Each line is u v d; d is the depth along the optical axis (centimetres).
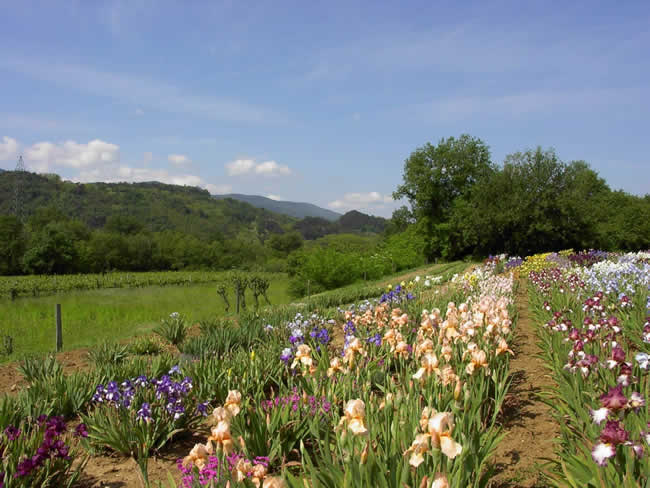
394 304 1024
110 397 496
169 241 8869
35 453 411
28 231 7556
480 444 361
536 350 774
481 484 319
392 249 4616
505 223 4447
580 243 4366
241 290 1952
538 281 1530
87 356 972
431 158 5444
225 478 296
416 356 571
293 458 420
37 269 6562
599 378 479
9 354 1138
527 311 1223
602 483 280
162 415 509
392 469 294
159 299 2817
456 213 4962
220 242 9850
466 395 404
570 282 1266
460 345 593
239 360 678
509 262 2845
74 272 7050
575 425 413
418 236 5294
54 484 407
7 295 3353
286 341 823
